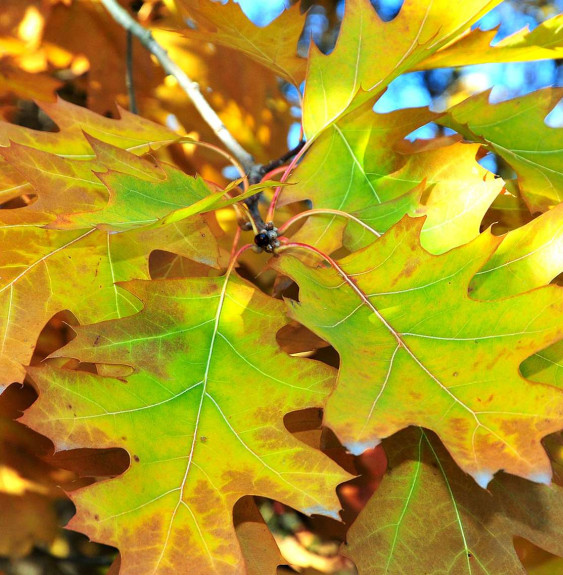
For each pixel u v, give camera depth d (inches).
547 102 17.2
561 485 13.4
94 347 11.9
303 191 15.6
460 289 11.3
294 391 11.9
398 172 15.7
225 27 17.2
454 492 13.2
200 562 10.6
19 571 23.9
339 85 15.5
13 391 18.7
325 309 11.6
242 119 24.3
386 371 10.7
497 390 10.0
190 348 12.2
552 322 10.4
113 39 23.2
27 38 22.5
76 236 14.2
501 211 16.9
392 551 12.7
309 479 11.1
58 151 16.2
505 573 12.7
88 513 10.4
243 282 13.0
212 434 11.5
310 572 21.0
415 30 15.0
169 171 12.9
